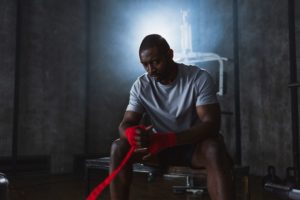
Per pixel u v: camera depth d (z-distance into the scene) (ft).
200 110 5.27
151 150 4.83
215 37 17.51
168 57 5.32
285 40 14.60
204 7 18.10
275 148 14.76
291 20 14.17
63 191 12.07
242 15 16.33
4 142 15.34
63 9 17.20
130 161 5.04
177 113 5.54
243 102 16.20
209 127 4.89
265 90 15.29
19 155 15.67
